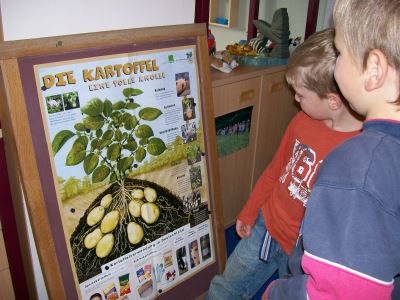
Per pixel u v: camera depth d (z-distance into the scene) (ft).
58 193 2.83
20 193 3.25
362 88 1.61
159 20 3.93
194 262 4.00
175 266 3.82
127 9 3.59
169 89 3.39
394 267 1.54
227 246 5.72
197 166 3.80
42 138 2.68
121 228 3.27
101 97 2.93
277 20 5.21
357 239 1.49
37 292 4.03
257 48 5.44
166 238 3.67
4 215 3.54
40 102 2.63
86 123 2.88
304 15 7.64
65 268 2.97
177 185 3.67
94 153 2.97
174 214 3.69
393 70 1.49
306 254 1.63
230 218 5.83
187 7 4.15
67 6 3.19
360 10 1.53
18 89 2.52
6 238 3.64
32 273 3.80
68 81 2.74
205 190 3.93
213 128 3.85
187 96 3.55
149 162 3.37
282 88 5.45
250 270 3.70
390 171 1.52
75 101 2.79
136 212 3.36
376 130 1.59
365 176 1.51
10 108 2.51
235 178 5.48
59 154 2.78
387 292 1.51
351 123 2.92
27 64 2.54
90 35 2.79
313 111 3.04
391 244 1.52
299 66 2.88
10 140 2.76
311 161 3.12
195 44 3.52
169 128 3.47
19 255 3.78
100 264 3.18
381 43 1.47
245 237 3.86
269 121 5.54
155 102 3.30
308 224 1.64
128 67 3.05
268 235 3.58
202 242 4.03
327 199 1.59
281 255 3.52
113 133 3.06
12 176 3.23
